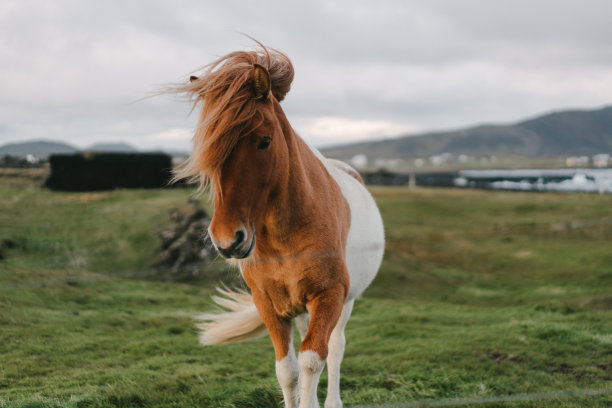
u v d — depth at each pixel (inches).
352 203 116.3
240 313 116.1
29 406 114.4
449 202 918.4
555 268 468.1
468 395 133.6
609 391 130.3
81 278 274.8
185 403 124.5
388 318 243.8
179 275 331.3
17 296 221.8
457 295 393.1
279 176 84.7
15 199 396.5
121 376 141.6
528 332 194.7
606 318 221.3
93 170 448.5
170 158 466.3
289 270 91.0
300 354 86.5
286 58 93.3
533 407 123.6
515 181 1135.0
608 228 635.5
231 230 75.8
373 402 129.3
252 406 125.0
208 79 79.4
